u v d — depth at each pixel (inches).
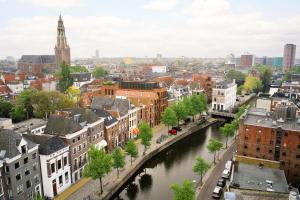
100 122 3511.3
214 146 3533.5
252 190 2162.9
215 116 6338.6
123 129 4217.5
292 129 3078.2
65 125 2955.2
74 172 2982.3
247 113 3846.0
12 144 2319.1
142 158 3602.4
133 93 5482.3
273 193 2127.2
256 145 3272.6
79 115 3297.2
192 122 5511.8
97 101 4562.0
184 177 3314.5
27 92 5216.5
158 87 5669.3
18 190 2347.4
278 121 3336.6
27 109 5027.1
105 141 3649.1
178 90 6422.2
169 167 3644.2
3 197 2239.2
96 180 3019.2
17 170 2322.8
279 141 3142.2
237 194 2106.3
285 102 4830.2
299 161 3078.2
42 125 3811.5
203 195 2746.1
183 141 4653.1
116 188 2896.2
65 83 7160.4
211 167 3457.2
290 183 3041.3
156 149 3956.7
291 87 6781.5
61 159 2751.0
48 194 2640.3
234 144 4407.0
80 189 2819.9
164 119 4643.2
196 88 7244.1
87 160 3230.8
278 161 3184.1
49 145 2632.9
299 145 3048.7
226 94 6712.6
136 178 3356.3
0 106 4916.3
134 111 4547.2
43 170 2605.8
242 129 3319.4
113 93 5900.6
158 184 3166.8
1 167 2212.1
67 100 5064.0
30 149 2458.2
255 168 2576.3
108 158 2719.0
